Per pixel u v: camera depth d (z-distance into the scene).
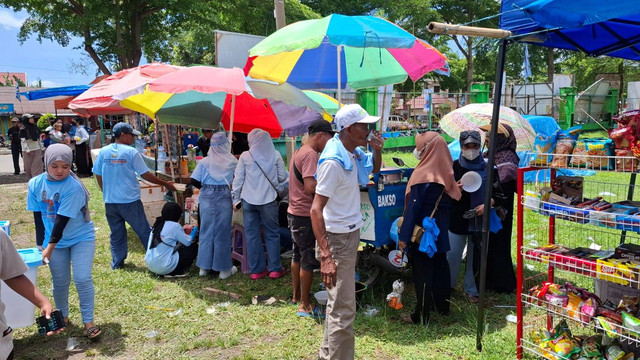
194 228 5.96
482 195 4.23
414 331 3.98
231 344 3.87
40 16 20.88
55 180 3.73
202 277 5.53
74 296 4.93
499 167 4.41
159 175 7.70
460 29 2.99
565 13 2.52
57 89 12.27
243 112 7.42
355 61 6.19
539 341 3.46
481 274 3.56
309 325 4.18
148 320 4.36
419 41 5.24
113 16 18.67
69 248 4.00
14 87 38.41
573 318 3.12
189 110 7.09
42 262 3.68
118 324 4.28
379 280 4.97
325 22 4.32
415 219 3.81
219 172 5.44
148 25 22.67
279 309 4.54
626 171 2.93
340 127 3.07
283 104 6.73
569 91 22.47
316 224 2.97
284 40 4.30
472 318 4.19
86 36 20.67
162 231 5.51
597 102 24.39
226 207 5.42
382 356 3.60
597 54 3.99
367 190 4.27
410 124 18.94
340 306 3.08
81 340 3.99
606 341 3.22
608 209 3.07
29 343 3.97
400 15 25.44
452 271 4.73
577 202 3.29
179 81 5.04
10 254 2.37
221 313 4.49
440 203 3.92
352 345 3.13
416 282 4.08
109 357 3.72
